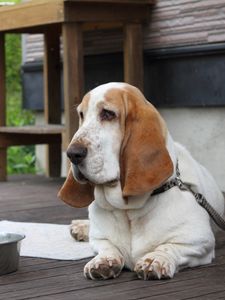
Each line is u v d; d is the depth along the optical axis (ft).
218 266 11.46
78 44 19.84
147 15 21.90
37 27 23.02
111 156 10.57
